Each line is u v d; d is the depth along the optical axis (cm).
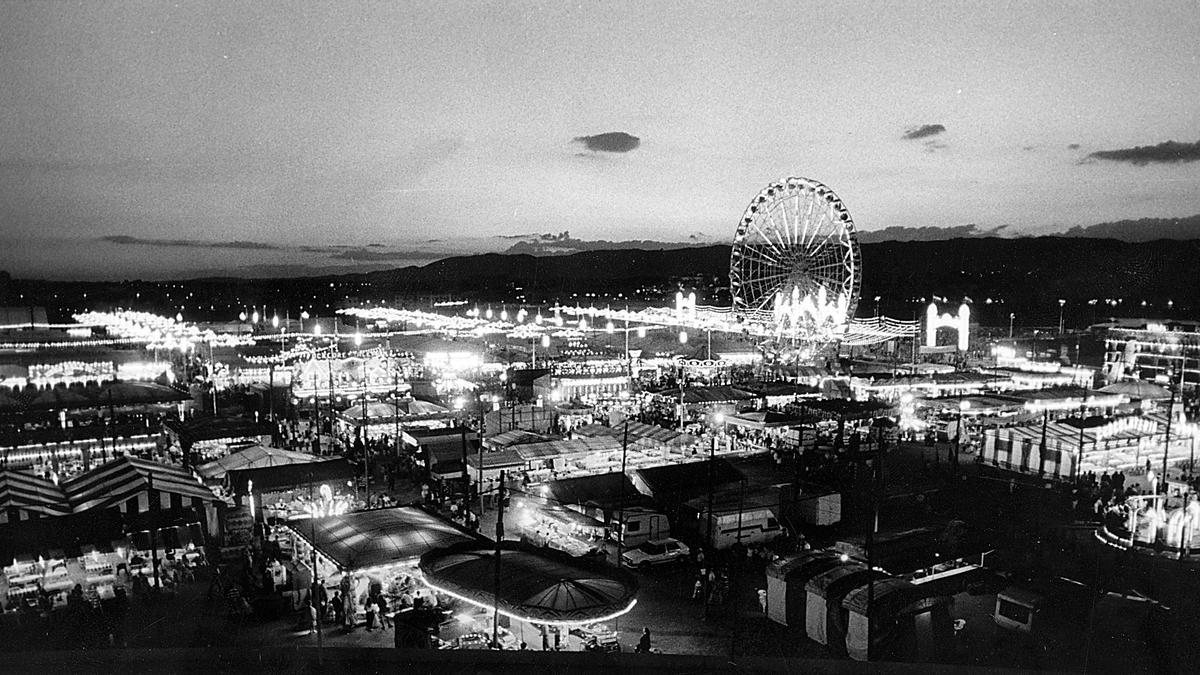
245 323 11188
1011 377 6975
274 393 5931
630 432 4538
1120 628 1956
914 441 4978
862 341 10088
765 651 2056
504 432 4534
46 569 2450
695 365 8419
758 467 3603
